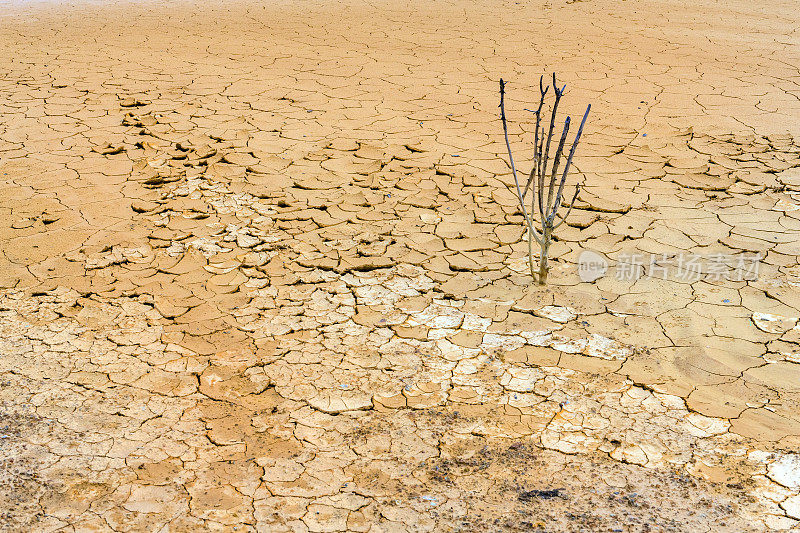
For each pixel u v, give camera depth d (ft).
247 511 8.96
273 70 29.71
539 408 10.84
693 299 13.52
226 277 14.51
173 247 15.67
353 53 32.40
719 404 10.82
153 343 12.41
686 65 30.25
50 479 9.45
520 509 8.96
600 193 18.10
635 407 10.81
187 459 9.85
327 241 15.92
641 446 10.04
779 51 32.53
